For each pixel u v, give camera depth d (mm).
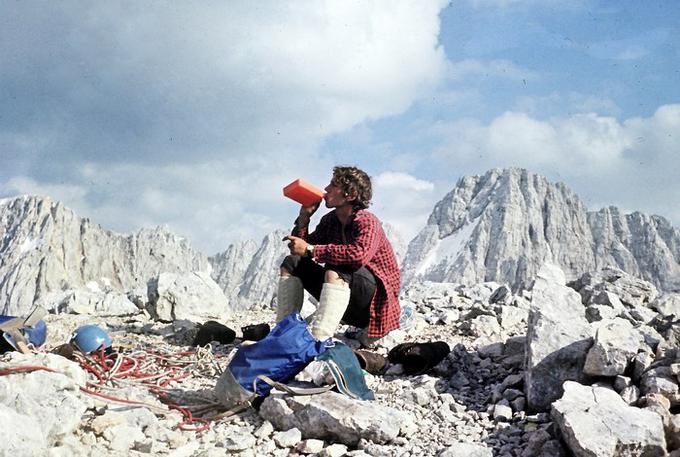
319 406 4891
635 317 7863
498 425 5027
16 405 4062
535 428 4934
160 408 5258
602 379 5297
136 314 10648
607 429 4230
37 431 3766
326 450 4590
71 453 4078
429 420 5254
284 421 5004
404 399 5680
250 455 4594
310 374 5449
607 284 9305
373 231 6352
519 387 5859
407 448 4676
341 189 6520
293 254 6273
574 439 4211
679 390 4844
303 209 6848
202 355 7160
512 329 8477
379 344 7562
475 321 8406
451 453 4367
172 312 9625
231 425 5156
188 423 5133
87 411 4961
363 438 4770
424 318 9359
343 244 6754
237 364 5371
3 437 3539
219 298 9984
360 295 6629
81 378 5047
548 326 5648
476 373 6449
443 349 6504
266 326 7703
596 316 7672
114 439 4480
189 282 9844
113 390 5512
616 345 5203
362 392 5426
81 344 6273
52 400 4250
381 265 6723
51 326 9492
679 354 5199
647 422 4277
